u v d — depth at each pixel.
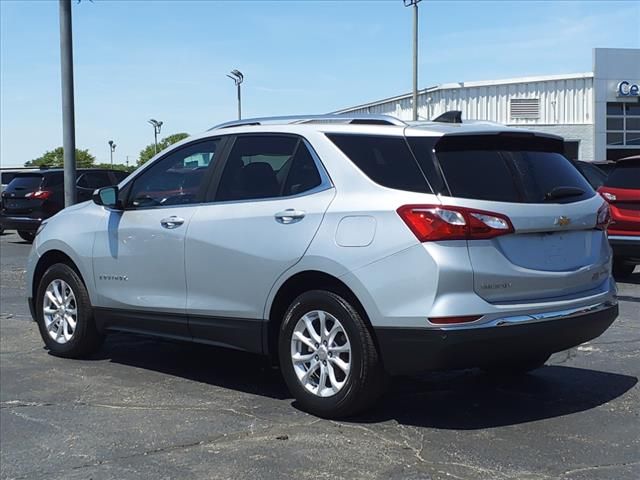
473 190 4.64
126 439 4.74
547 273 4.78
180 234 5.77
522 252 4.71
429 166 4.68
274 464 4.28
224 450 4.52
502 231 4.59
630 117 35.47
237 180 5.61
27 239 19.81
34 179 18.17
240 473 4.17
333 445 4.55
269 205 5.29
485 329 4.45
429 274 4.45
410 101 38.50
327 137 5.19
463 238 4.50
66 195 11.78
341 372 4.91
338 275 4.77
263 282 5.21
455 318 4.41
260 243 5.23
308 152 5.23
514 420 5.00
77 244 6.62
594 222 5.17
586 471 4.13
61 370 6.48
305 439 4.66
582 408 5.25
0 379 6.19
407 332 4.51
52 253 6.95
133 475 4.18
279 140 5.46
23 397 5.68
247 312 5.34
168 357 6.91
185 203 5.90
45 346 7.40
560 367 6.37
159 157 6.26
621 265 11.63
